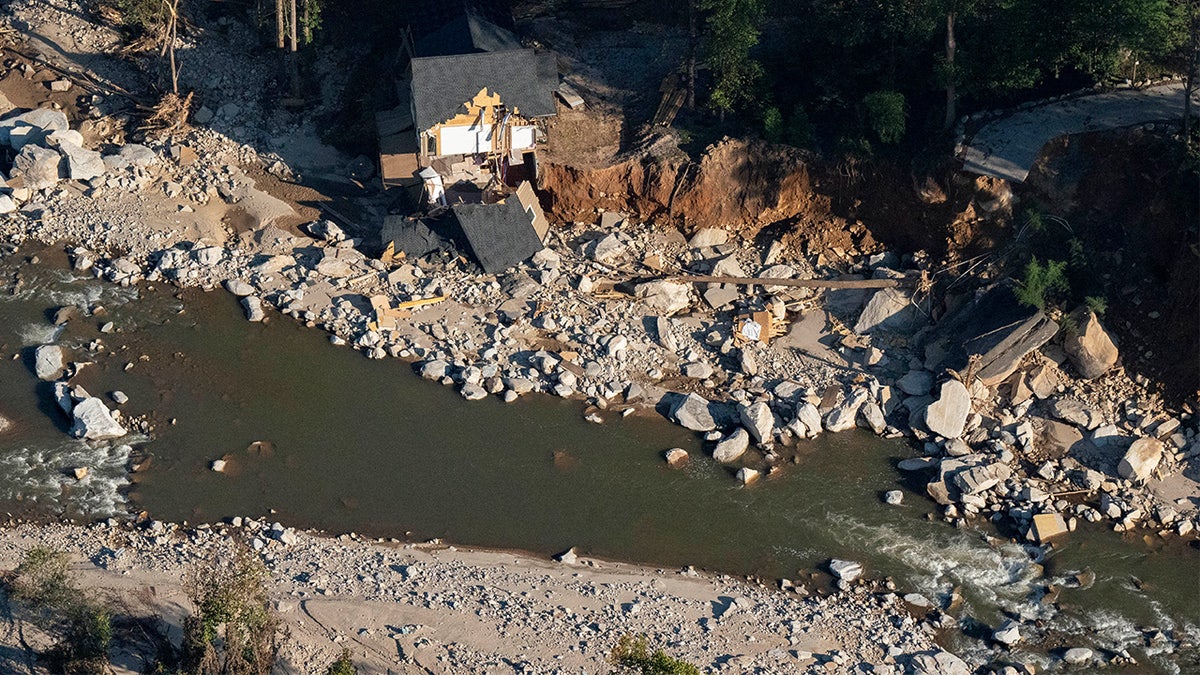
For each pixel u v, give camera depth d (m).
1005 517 50.34
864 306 57.56
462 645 43.06
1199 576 48.12
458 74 59.31
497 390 54.38
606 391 54.66
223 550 46.66
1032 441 52.81
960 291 57.22
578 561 48.03
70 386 52.97
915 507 50.66
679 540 49.16
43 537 46.66
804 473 51.97
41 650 41.00
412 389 54.41
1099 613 46.66
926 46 60.16
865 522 50.03
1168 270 55.00
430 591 45.44
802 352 56.50
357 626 43.41
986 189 57.22
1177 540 49.50
